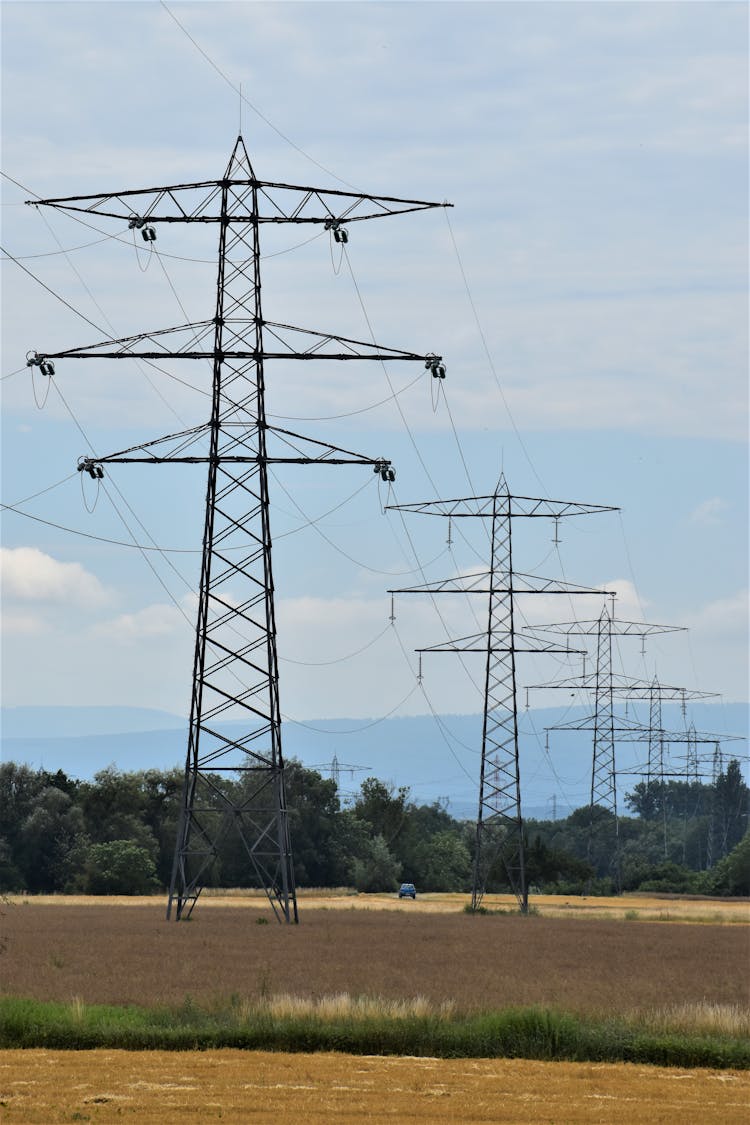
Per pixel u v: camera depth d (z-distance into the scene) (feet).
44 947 453.58
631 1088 223.30
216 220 532.73
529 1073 234.99
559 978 383.86
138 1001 302.25
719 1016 276.62
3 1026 257.96
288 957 429.38
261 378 533.14
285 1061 239.91
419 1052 253.85
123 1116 196.44
